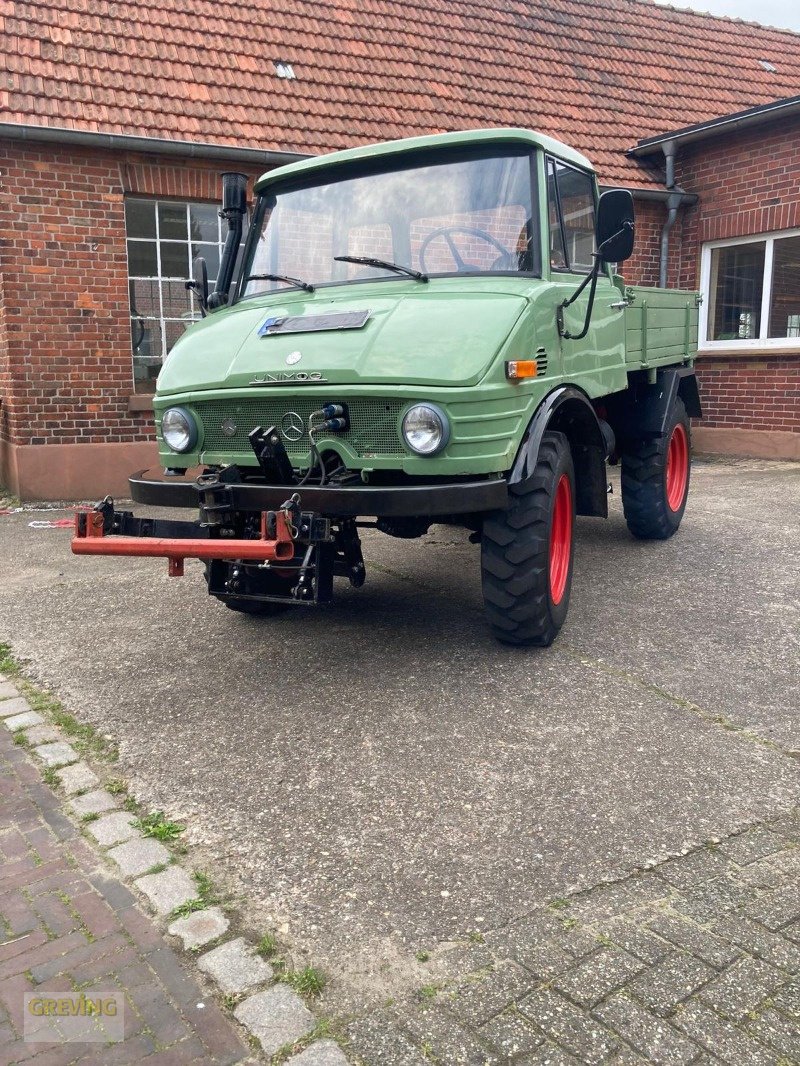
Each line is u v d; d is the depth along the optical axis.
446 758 3.49
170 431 4.36
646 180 11.83
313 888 2.72
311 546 3.82
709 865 2.77
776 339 11.24
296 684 4.28
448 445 3.72
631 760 3.45
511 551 4.22
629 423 6.45
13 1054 2.13
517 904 2.61
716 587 5.61
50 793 3.33
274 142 9.66
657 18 14.69
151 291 9.66
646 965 2.35
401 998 2.27
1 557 7.04
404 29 12.07
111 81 9.36
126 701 4.15
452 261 4.56
